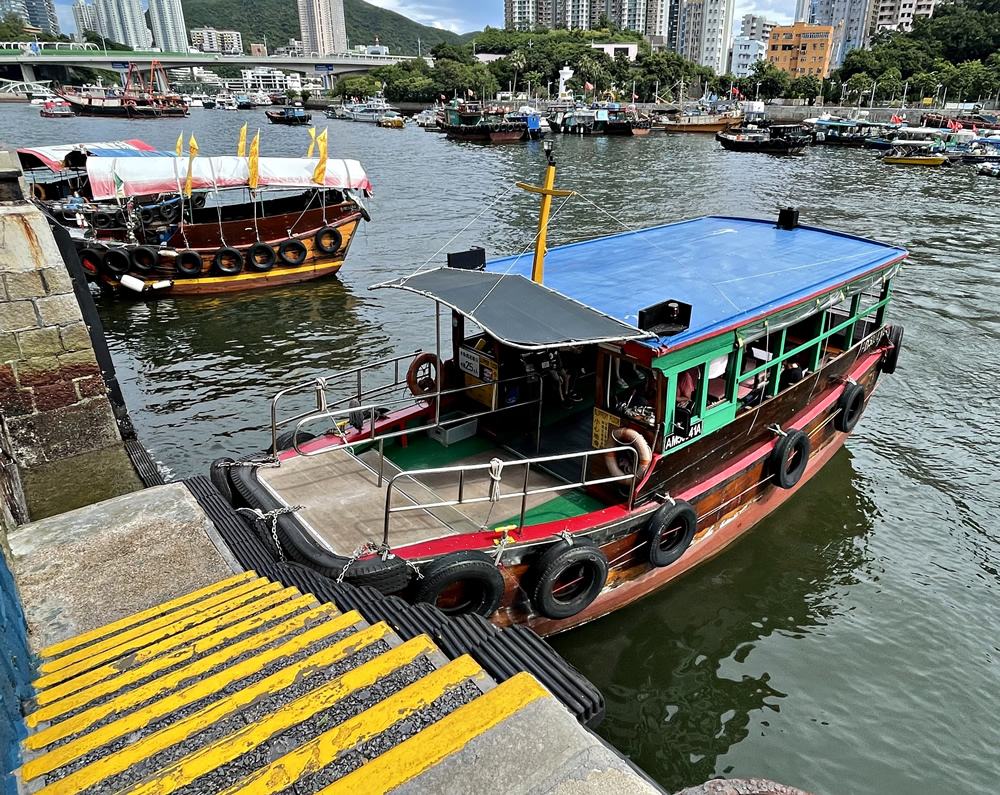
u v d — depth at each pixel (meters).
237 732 3.63
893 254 11.65
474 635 4.98
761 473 10.22
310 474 8.51
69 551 6.57
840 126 87.19
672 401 7.98
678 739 7.65
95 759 3.55
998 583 10.05
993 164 56.16
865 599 9.71
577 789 3.16
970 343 18.62
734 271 10.24
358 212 24.75
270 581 6.25
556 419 10.20
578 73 132.25
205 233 23.95
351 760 3.37
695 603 9.53
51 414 10.31
